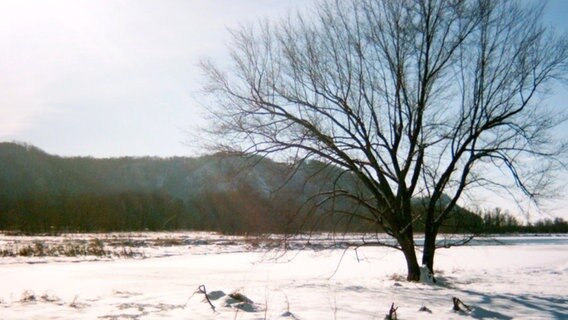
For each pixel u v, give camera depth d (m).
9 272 23.56
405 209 18.39
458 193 18.64
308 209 17.56
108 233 72.31
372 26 17.91
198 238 59.03
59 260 31.17
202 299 12.61
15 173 114.44
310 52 17.77
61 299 13.43
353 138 17.81
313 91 17.78
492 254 40.56
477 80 17.89
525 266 29.34
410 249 18.45
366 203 17.97
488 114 17.84
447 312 11.56
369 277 21.41
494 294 15.25
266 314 10.58
